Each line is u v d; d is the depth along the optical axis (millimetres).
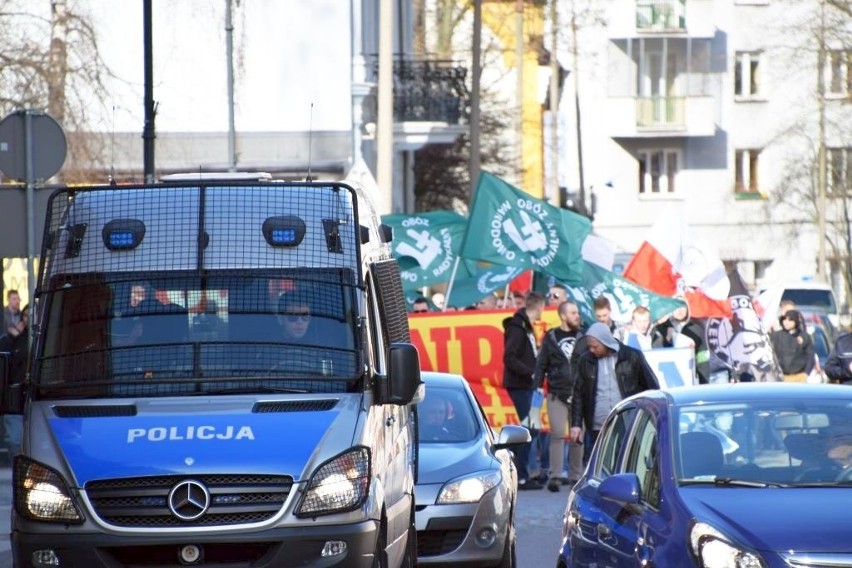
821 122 147000
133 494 21469
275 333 23578
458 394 34125
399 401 23172
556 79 133000
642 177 165375
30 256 34312
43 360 23562
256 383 23156
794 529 18453
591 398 43000
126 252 24125
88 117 63625
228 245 24109
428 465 30484
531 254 56062
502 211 56219
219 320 23688
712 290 59469
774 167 164625
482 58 134625
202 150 85125
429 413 33344
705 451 20891
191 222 24234
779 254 162500
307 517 21547
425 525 29500
